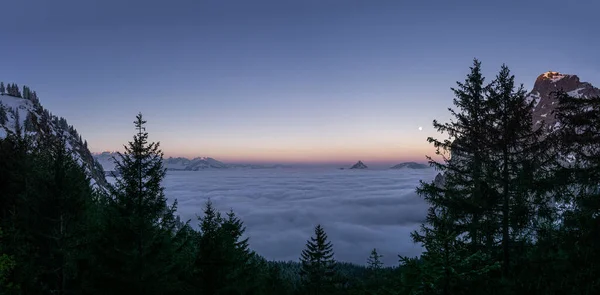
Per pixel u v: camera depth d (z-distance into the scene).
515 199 15.14
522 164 15.03
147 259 13.76
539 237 14.62
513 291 11.23
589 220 11.84
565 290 10.73
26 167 20.52
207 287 13.62
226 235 14.98
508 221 15.10
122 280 13.33
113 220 14.30
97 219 18.89
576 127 14.06
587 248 11.27
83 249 15.67
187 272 15.17
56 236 15.68
